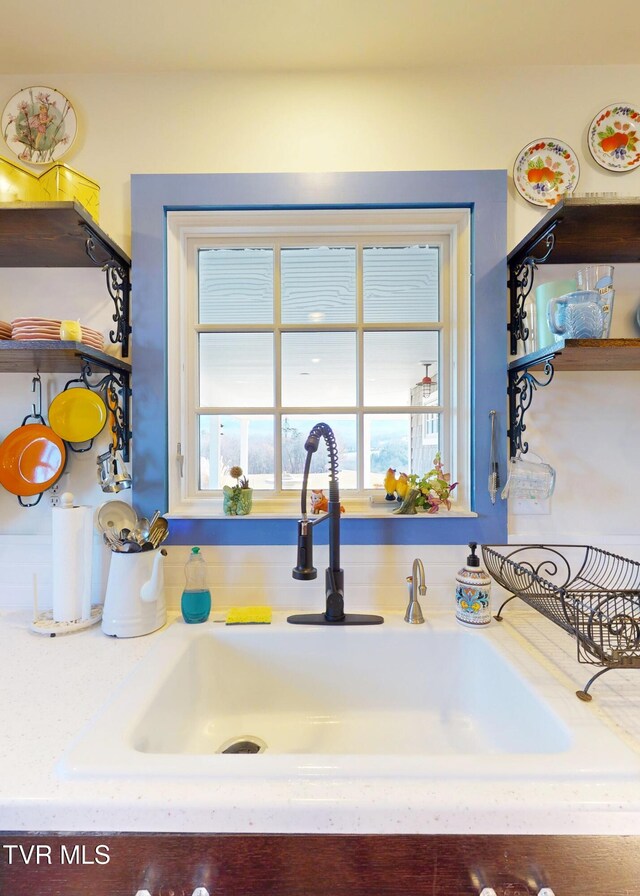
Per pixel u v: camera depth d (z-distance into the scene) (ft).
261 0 3.09
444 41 3.47
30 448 3.73
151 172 3.77
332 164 3.75
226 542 3.68
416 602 3.42
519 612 3.62
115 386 3.72
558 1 3.12
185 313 3.95
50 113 3.77
